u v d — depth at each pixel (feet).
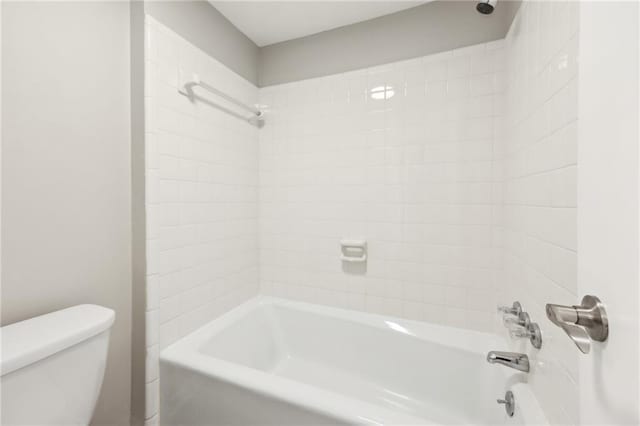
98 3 3.58
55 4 3.18
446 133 4.78
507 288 4.22
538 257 3.04
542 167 2.94
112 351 3.76
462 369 4.31
